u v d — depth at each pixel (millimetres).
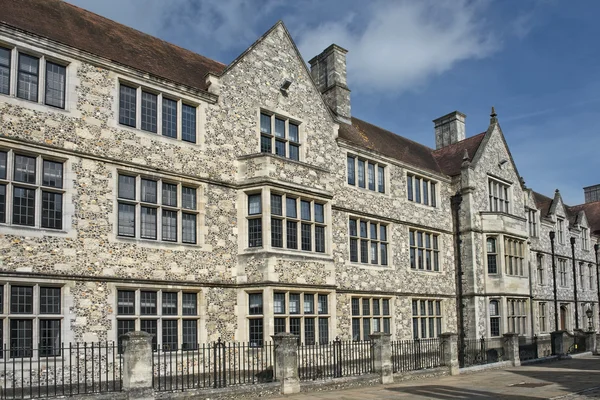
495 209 29484
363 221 23172
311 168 19453
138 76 15898
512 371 20703
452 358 19359
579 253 40188
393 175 24953
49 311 13531
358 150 23109
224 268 17297
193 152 16953
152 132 16156
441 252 27109
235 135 18219
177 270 16078
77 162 14375
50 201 13852
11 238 13000
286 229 18078
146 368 11289
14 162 13391
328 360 18734
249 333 17328
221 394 12500
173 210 16375
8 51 13594
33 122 13695
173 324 15922
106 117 15094
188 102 17188
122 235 15141
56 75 14438
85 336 13953
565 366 22656
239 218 17875
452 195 28375
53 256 13633
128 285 14883
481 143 29391
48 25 15352
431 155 31016
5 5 14766
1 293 12781
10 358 12766
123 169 15258
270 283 17000
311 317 18531
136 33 18672
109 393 10930
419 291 25281
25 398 10789
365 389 15242
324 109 21844
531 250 33719
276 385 13719
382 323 23203
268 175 17656
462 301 27234
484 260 27672
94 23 17219
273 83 19797
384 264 23969
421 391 14844
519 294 28344
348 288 21578
